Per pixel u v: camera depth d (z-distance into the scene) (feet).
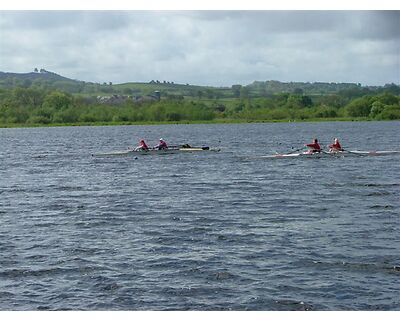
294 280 67.26
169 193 131.44
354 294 63.05
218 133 443.32
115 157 226.17
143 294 63.98
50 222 100.42
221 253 78.18
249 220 99.09
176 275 69.72
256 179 152.76
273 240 84.43
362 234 87.25
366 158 198.59
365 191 128.57
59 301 62.44
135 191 135.64
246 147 279.28
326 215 102.06
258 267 71.97
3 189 143.74
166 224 96.73
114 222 99.30
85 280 68.44
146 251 79.82
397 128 462.60
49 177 168.04
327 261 73.77
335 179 148.05
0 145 337.72
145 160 211.41
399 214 101.81
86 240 86.63
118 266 73.31
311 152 205.57
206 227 93.81
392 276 68.23
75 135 449.89
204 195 127.54
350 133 396.37
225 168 180.45
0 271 71.82
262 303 61.11
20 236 89.81
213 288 65.36
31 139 403.34
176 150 233.96
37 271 71.77
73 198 126.93
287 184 141.69
